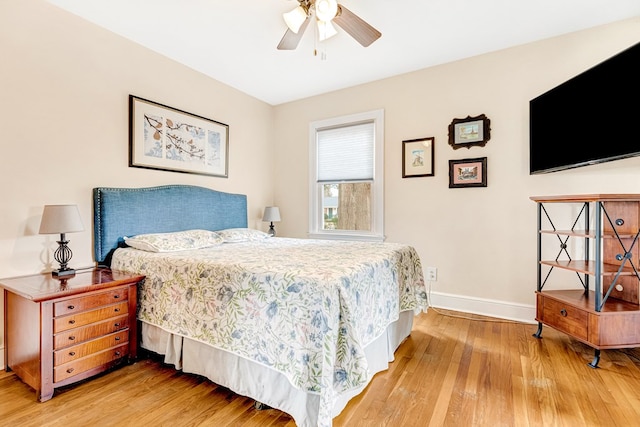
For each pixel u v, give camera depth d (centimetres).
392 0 214
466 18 235
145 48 275
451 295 306
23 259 205
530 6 221
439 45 274
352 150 368
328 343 132
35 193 211
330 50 282
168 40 265
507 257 282
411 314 247
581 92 225
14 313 184
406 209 330
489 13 229
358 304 158
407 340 236
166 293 196
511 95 278
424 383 177
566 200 208
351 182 369
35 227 211
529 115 269
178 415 151
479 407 155
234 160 367
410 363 201
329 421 126
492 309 288
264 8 223
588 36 249
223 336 164
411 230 327
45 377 162
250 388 156
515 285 279
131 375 188
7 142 198
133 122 265
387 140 340
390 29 250
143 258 214
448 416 148
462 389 171
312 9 202
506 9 224
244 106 380
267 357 148
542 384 175
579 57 252
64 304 170
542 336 242
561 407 154
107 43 249
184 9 224
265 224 412
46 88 215
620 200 193
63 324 170
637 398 161
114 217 244
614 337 191
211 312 171
